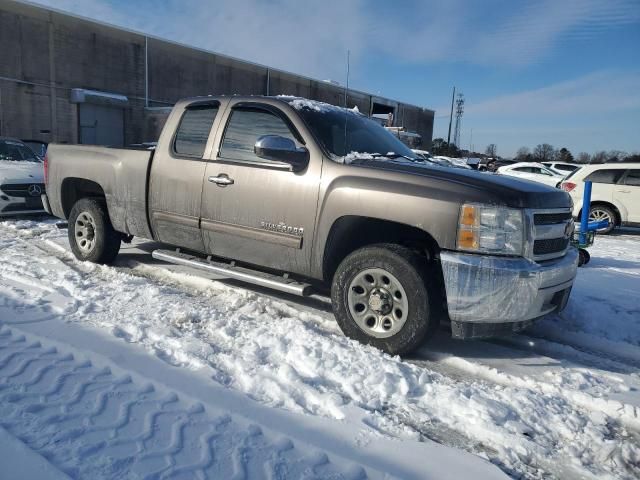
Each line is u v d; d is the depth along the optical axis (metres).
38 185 9.01
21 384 2.93
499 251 3.46
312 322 4.42
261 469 2.34
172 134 5.03
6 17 25.08
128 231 5.46
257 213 4.32
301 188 4.08
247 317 4.34
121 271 5.80
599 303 5.18
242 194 4.39
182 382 3.10
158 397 2.90
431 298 3.60
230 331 3.97
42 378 3.01
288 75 39.56
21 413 2.62
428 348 4.06
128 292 4.78
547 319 4.86
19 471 2.17
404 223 3.63
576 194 13.59
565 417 3.01
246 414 2.80
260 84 38.25
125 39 30.27
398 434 2.74
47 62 26.91
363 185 3.79
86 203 5.84
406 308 3.65
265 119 4.46
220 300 4.85
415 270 3.60
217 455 2.41
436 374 3.52
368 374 3.33
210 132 4.76
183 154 4.90
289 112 4.35
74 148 5.96
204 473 2.28
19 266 5.57
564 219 3.99
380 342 3.76
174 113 5.09
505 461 2.61
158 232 5.14
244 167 4.41
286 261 4.27
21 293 4.59
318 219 3.99
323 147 4.13
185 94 33.88
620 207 13.06
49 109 27.25
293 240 4.14
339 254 4.18
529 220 3.50
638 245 10.98
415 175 3.70
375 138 4.75
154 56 31.84
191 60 33.91
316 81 40.91
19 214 8.95
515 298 3.43
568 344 4.43
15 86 25.75
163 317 4.16
